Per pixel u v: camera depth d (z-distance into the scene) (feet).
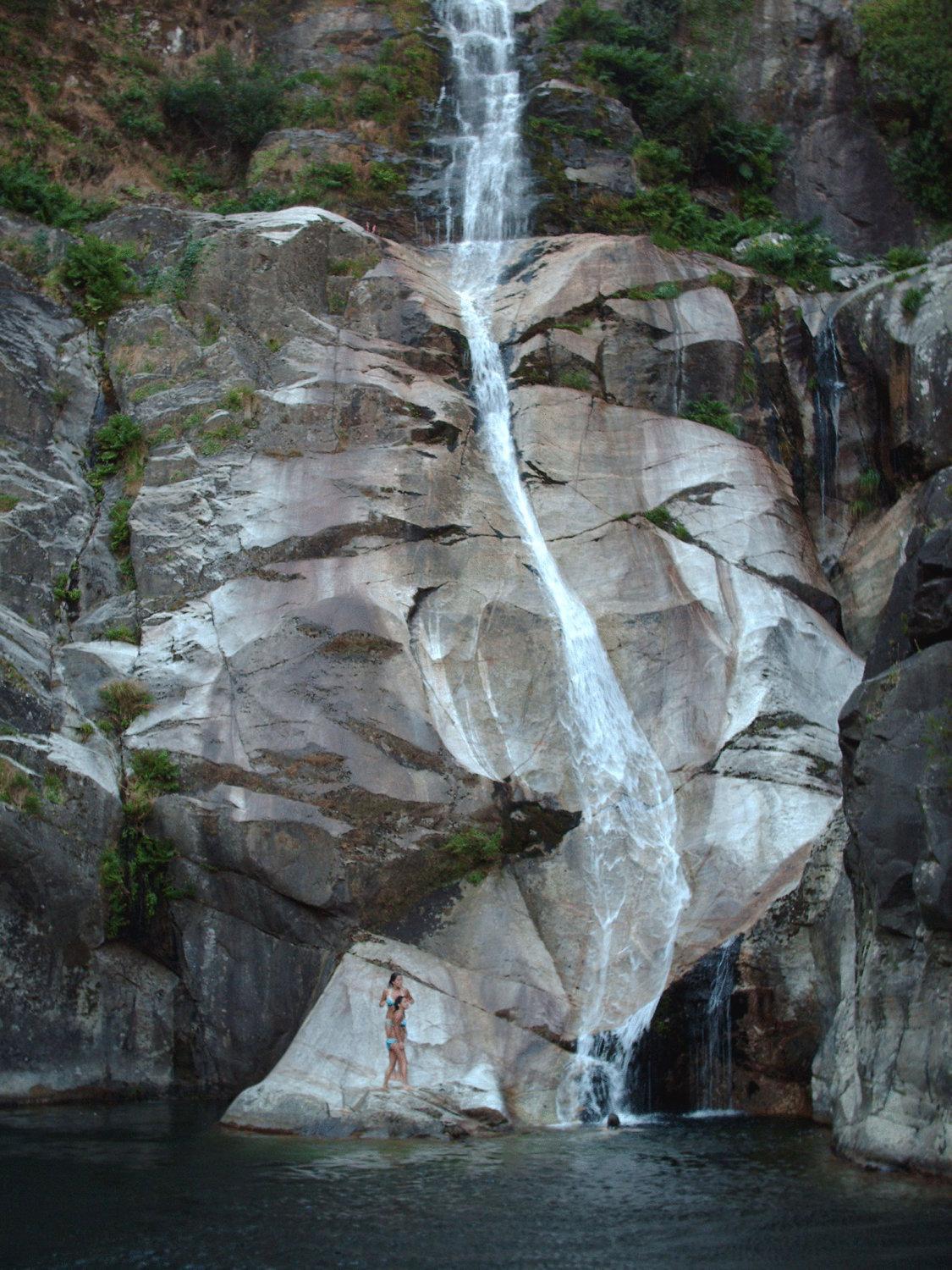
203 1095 59.62
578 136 106.42
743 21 119.75
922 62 112.27
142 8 112.47
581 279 87.61
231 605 69.92
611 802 66.13
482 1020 56.75
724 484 80.18
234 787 63.26
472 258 94.68
